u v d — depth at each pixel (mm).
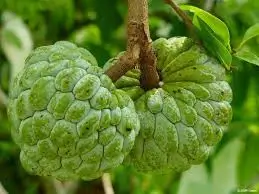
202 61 408
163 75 406
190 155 393
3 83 654
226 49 404
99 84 364
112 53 642
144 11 386
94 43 617
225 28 405
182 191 630
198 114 393
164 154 392
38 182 653
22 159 378
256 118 597
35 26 671
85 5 658
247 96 593
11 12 659
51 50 374
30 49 657
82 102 358
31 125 364
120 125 367
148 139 391
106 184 640
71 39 671
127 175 664
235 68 418
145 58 391
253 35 422
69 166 367
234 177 616
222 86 402
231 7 575
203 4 537
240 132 599
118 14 622
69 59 369
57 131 357
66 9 657
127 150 374
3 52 648
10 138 655
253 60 416
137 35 384
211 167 608
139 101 395
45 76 363
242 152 609
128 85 402
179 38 419
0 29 653
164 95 394
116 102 366
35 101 360
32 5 655
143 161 396
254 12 576
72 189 648
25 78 367
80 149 361
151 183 674
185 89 396
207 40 411
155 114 391
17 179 658
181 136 389
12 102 376
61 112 357
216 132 396
